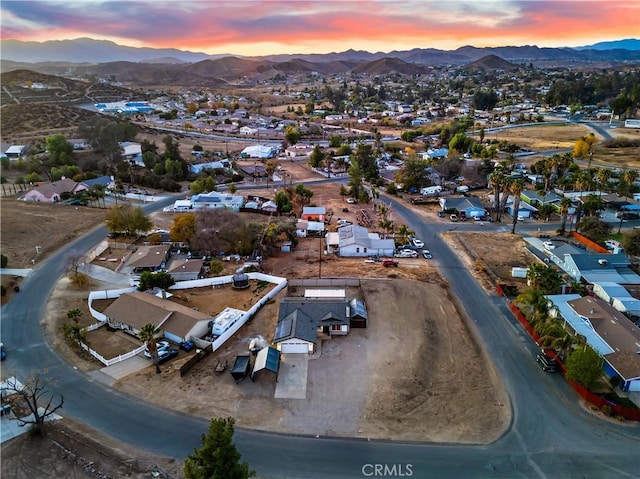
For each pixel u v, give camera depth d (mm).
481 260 75250
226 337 51625
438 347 50781
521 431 38781
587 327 51344
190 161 148375
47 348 49906
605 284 61844
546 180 113750
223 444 28891
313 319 52688
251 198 110125
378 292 63250
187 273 67062
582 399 42781
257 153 166625
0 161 129000
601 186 104688
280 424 39156
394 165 152625
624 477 34312
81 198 104688
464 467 35094
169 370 46344
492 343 51781
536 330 51969
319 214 95375
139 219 82188
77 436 37406
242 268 70625
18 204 99750
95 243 80125
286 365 47062
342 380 44844
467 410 41219
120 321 53719
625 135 176125
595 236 80875
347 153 163000
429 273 70438
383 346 50531
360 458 35781
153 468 34344
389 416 40281
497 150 158375
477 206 99188
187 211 99688
